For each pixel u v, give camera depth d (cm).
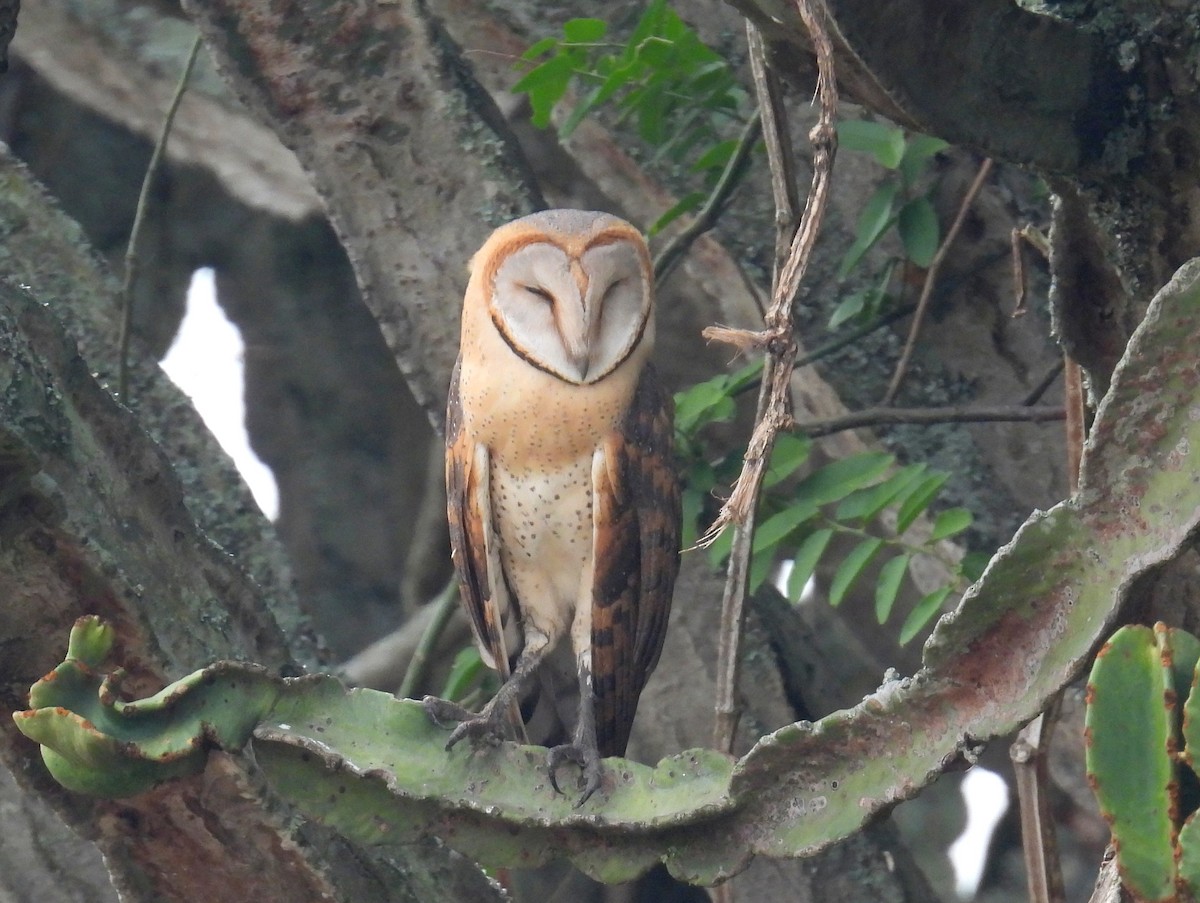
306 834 586
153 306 1584
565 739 820
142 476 618
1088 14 520
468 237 889
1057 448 924
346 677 869
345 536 1592
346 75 904
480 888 688
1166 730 394
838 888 909
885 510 930
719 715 721
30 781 565
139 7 1455
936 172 952
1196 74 518
